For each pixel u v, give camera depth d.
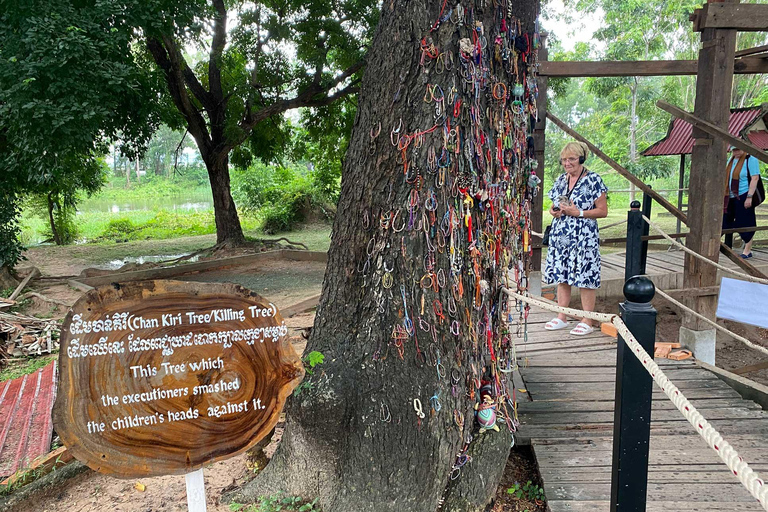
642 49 20.41
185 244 14.95
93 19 6.34
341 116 12.81
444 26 2.11
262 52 10.83
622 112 24.33
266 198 17.84
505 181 2.36
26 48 5.86
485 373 2.50
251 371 1.67
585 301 4.39
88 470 2.80
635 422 1.65
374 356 2.27
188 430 1.61
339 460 2.30
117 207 31.64
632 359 1.62
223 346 1.64
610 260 7.88
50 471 2.87
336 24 10.08
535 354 4.07
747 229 4.76
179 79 10.27
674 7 19.84
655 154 9.34
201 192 42.72
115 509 2.51
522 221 2.62
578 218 4.16
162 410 1.58
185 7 7.36
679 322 6.77
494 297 2.42
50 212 15.12
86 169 9.87
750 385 3.32
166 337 1.58
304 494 2.39
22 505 2.55
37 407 3.81
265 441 2.75
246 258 10.95
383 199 2.25
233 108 10.89
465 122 2.16
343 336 2.39
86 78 6.12
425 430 2.21
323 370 2.34
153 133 9.29
